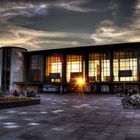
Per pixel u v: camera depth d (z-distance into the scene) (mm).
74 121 18344
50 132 14031
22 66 105125
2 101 29203
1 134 13461
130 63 86562
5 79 102312
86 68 93062
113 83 86875
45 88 98250
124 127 15672
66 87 95500
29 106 32125
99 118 20094
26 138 12477
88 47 91750
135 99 31125
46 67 101438
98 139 12273
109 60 90125
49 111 25703
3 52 103188
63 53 97438
